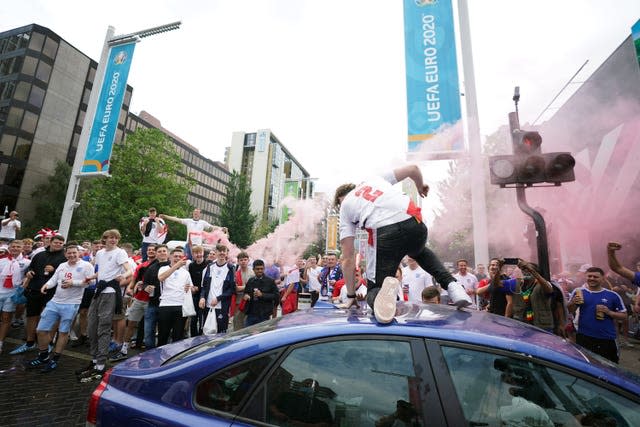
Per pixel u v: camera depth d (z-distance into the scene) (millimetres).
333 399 1390
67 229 11258
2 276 5707
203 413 1420
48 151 39594
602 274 4441
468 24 7902
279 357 1493
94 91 11734
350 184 2613
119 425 1469
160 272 5594
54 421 3289
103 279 4977
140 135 26000
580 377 1316
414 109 7605
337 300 3693
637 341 7625
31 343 5695
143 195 24516
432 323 1563
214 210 78062
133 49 11586
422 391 1342
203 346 1752
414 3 8148
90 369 4680
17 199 36688
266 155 101625
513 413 1275
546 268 4281
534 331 1645
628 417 1242
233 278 6332
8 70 38188
